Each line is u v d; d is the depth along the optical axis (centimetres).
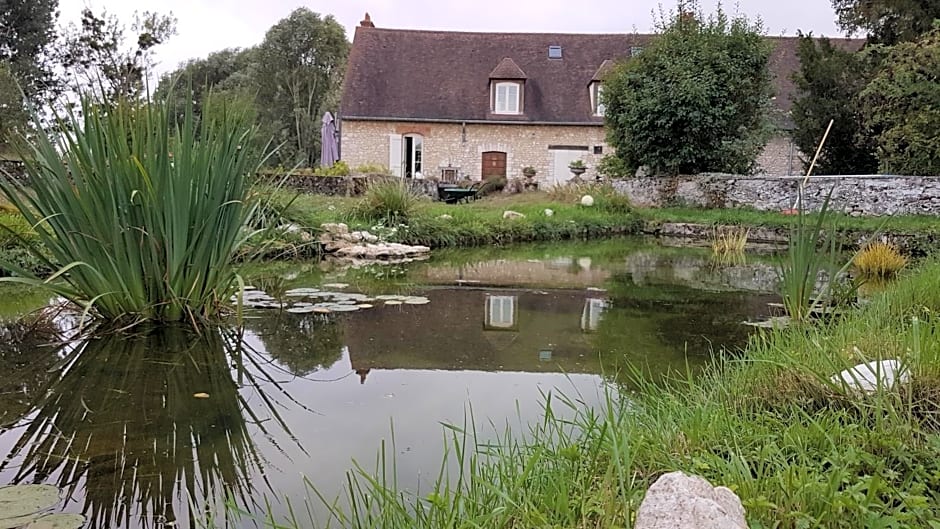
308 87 3167
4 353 333
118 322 376
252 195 459
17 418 247
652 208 1475
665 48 1460
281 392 284
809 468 162
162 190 355
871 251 659
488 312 470
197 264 378
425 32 2156
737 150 1449
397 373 315
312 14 3178
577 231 1223
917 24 1317
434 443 227
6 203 693
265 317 434
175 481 197
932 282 385
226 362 326
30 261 535
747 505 142
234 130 390
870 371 208
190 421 247
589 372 317
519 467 191
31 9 2388
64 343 349
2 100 1298
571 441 214
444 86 2038
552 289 584
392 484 194
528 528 146
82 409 257
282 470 206
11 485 190
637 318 449
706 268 761
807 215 494
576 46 2153
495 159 2003
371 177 1402
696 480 137
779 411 219
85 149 343
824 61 1443
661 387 285
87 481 196
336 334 392
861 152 1464
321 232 860
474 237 1054
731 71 1406
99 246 357
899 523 136
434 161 1992
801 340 271
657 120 1446
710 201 1429
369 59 2062
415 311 471
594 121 1978
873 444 175
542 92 2044
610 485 157
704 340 381
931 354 214
